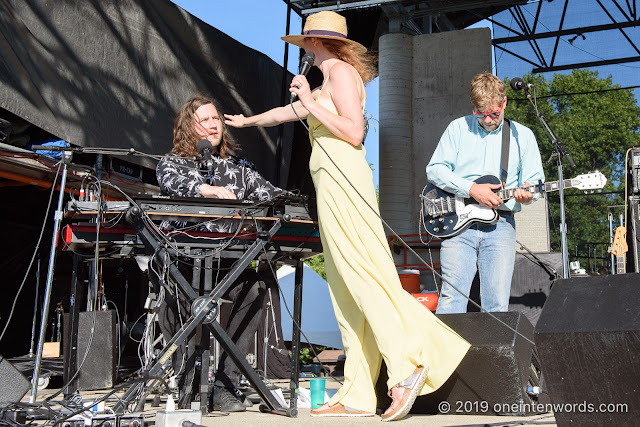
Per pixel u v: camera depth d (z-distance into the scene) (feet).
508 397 9.57
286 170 27.73
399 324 9.43
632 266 16.61
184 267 11.07
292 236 10.41
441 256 13.17
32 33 17.40
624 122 71.26
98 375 15.34
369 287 9.45
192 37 23.35
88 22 19.26
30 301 22.89
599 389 6.14
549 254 16.93
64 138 18.29
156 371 9.14
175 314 10.97
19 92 16.87
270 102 27.14
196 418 7.82
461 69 30.42
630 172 16.79
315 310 26.66
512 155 13.16
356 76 10.14
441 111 30.42
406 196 30.22
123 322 19.03
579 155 71.87
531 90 13.69
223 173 12.04
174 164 11.30
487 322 10.11
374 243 9.59
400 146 30.37
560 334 6.25
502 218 12.88
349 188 9.61
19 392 9.51
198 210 9.87
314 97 10.46
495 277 12.76
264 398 10.09
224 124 12.30
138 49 21.12
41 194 22.30
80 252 11.52
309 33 10.17
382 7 30.14
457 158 13.30
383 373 10.27
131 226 9.78
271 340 18.72
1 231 22.48
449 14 36.94
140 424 8.16
